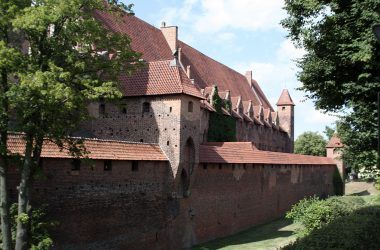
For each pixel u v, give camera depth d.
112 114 42.03
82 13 22.72
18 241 22.77
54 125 23.22
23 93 21.20
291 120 109.69
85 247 31.95
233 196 52.41
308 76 27.42
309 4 24.61
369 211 23.98
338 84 26.45
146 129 40.81
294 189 73.62
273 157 65.25
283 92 111.25
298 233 38.19
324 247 15.26
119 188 35.22
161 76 41.28
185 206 42.88
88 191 32.38
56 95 20.61
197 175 44.84
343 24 24.44
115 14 25.77
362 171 33.09
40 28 20.92
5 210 23.17
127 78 41.94
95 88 22.34
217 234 48.81
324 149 136.25
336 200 36.94
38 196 28.78
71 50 23.61
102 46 24.69
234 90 87.00
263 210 61.12
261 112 90.88
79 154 26.30
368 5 22.20
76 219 31.33
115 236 34.72
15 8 21.00
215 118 68.31
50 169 29.62
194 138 42.34
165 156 40.06
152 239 38.66
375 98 24.97
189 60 74.00
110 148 34.84
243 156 54.84
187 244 43.28
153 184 38.78
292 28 26.73
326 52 25.98
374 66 23.16
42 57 23.16
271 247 43.47
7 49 20.36
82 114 24.27
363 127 27.83
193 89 41.94
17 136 28.30
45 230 26.11
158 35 68.69
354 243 16.44
